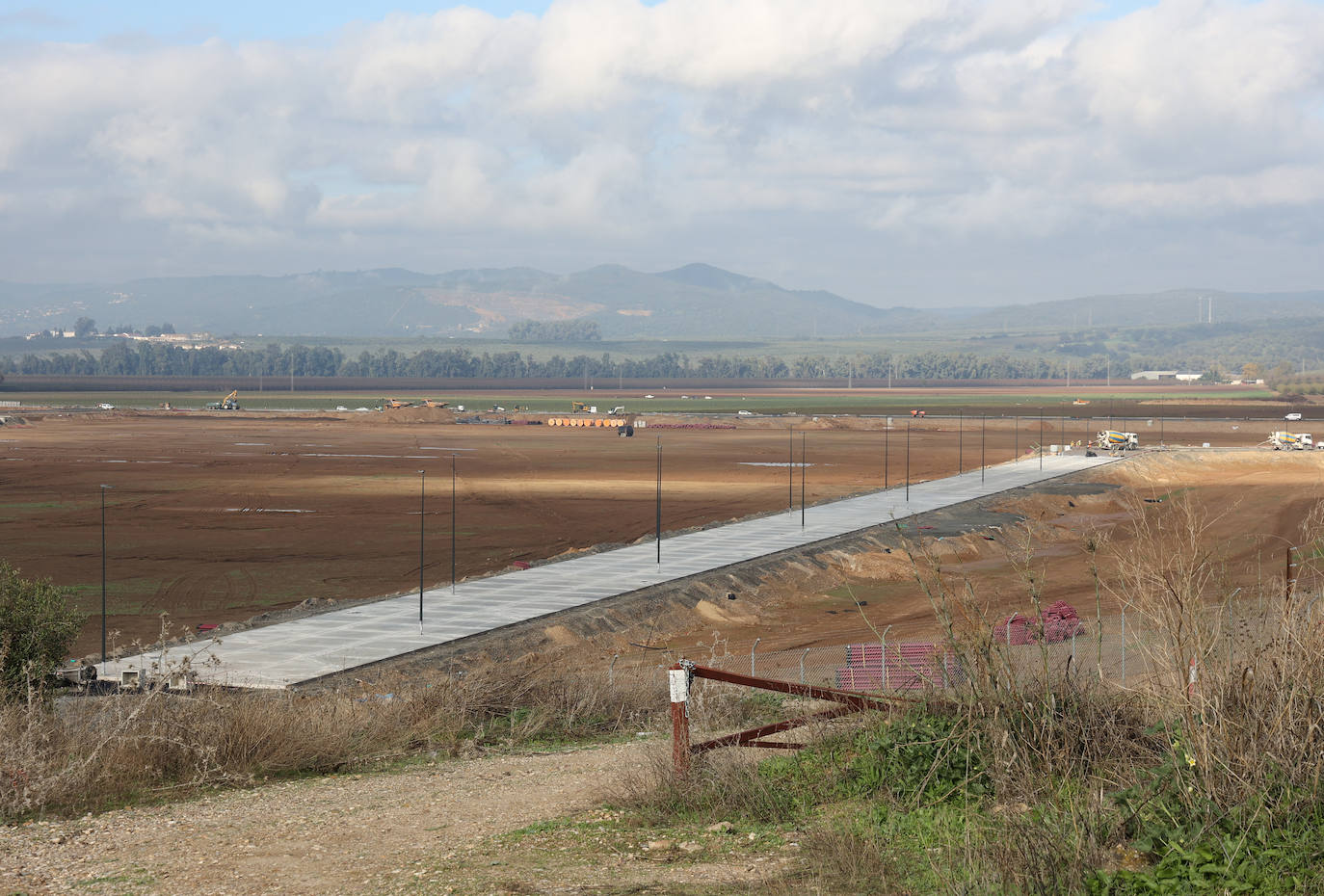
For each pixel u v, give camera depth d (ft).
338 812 43.83
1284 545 162.20
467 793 47.57
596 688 82.94
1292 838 30.37
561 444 540.93
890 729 42.06
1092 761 36.83
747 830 38.06
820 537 245.04
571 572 204.13
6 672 75.82
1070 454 460.14
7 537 257.14
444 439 570.46
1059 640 80.38
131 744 52.24
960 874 30.91
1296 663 33.86
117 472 399.24
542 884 32.60
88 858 37.29
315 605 177.37
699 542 238.89
